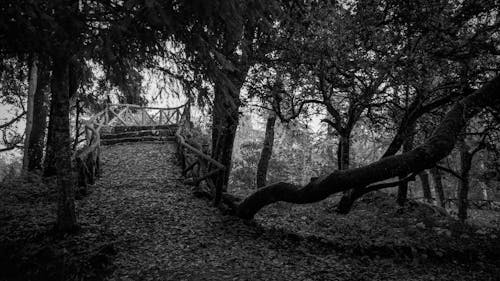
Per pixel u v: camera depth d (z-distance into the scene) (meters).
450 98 9.05
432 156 7.12
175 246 7.13
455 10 8.08
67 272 5.83
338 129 10.38
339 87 9.79
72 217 7.21
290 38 8.60
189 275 6.03
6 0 3.84
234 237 7.84
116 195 10.15
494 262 7.53
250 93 10.00
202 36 5.51
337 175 7.48
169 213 8.92
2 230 7.04
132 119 20.91
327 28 7.89
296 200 8.01
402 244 7.75
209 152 14.20
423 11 7.67
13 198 9.29
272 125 15.12
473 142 13.73
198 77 6.29
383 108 10.88
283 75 9.73
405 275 6.62
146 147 16.06
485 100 7.67
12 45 4.83
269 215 10.02
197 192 10.48
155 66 6.54
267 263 6.65
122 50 5.65
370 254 7.40
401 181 9.01
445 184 28.33
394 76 8.63
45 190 10.04
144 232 7.69
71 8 4.56
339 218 10.12
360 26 7.93
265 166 15.07
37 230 7.06
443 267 7.19
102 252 6.34
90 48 4.58
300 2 7.71
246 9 5.07
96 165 11.89
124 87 7.02
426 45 8.14
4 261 6.18
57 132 7.09
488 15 7.98
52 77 6.94
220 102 6.34
